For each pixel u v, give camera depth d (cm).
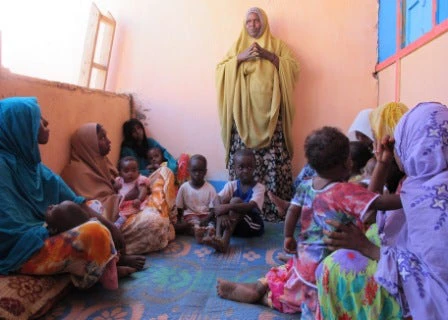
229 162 411
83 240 196
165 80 444
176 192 401
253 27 399
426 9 313
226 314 191
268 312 193
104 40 438
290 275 191
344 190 162
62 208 206
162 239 288
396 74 367
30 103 217
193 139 443
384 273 136
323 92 426
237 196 326
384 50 403
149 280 233
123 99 423
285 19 426
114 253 209
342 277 143
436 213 127
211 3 434
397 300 134
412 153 143
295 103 429
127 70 448
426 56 305
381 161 179
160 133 447
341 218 162
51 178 235
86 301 204
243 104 393
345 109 425
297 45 426
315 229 174
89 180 297
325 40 424
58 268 196
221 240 282
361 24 420
